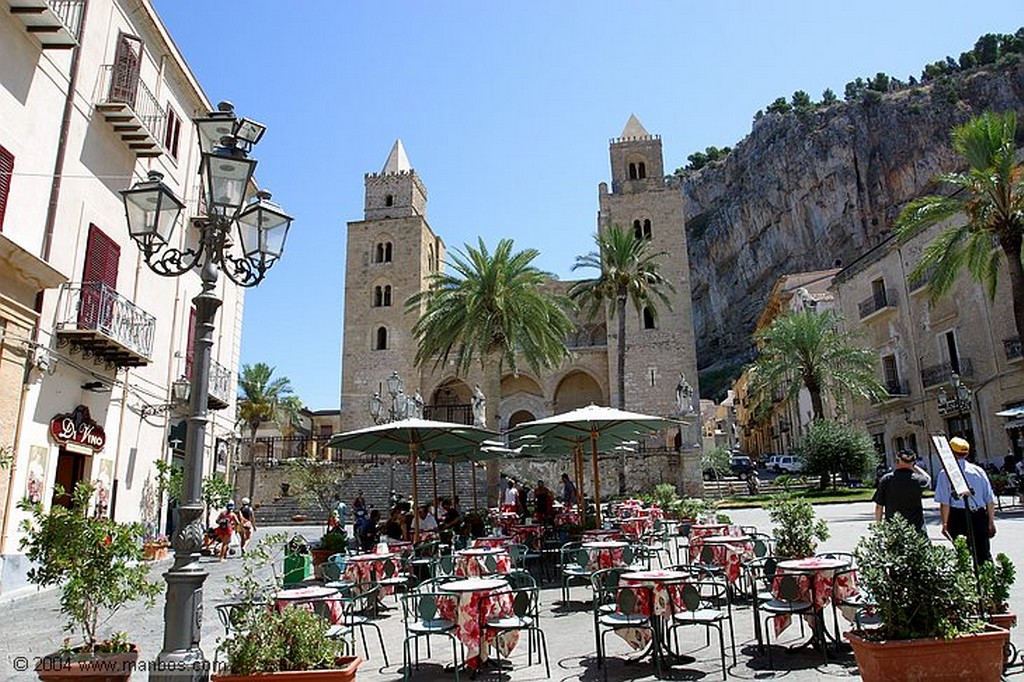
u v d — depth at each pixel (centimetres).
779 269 11681
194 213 2227
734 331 12444
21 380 1381
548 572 1590
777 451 7638
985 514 827
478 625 754
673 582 749
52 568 638
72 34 1454
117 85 1750
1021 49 11175
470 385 6012
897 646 555
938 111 10344
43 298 1472
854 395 3966
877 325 4234
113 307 1659
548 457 3550
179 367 2153
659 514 2216
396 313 6134
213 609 1258
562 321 3284
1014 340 3144
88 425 1634
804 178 11256
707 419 9469
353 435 1686
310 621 610
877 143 10794
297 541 1529
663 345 5606
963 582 582
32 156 1445
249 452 5566
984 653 557
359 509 2200
